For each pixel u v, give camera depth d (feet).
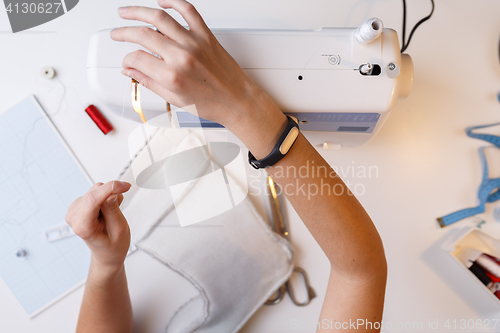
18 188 2.39
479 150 2.42
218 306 2.35
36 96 2.38
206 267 2.35
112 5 2.39
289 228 2.46
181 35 1.26
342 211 1.40
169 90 1.31
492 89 2.41
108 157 2.41
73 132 2.40
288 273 2.36
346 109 1.60
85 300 1.81
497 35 2.40
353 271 1.43
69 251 2.42
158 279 2.43
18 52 2.37
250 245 2.36
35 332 2.39
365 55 1.54
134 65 1.29
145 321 2.41
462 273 2.31
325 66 1.55
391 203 2.45
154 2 2.39
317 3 2.43
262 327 2.43
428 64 2.44
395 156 2.45
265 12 2.43
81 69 2.39
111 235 1.46
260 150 1.40
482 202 2.36
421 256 2.43
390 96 1.57
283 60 1.55
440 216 2.43
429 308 2.43
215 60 1.30
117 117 2.38
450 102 2.44
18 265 2.39
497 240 2.31
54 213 2.40
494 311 2.29
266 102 1.38
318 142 2.15
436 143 2.44
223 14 2.43
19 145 2.38
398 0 2.41
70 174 2.40
